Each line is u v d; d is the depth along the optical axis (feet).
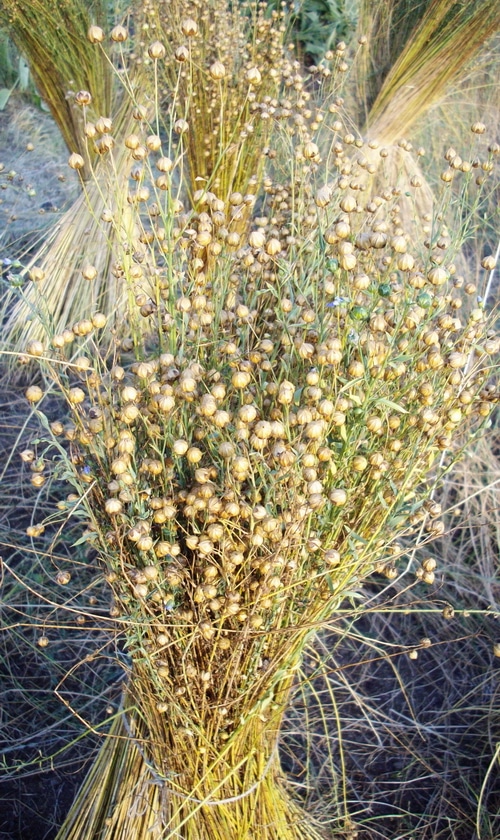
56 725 1.74
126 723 1.28
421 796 1.65
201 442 1.15
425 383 1.04
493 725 1.78
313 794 1.63
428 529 1.15
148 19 2.48
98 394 1.08
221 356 1.22
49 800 1.64
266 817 1.28
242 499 1.01
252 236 1.15
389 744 1.75
